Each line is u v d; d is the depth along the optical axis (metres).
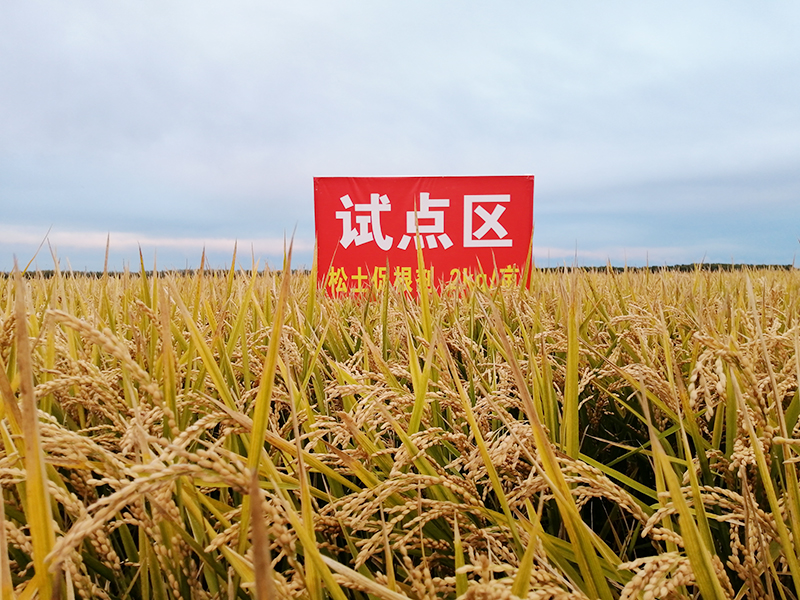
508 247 6.94
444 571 1.17
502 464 1.18
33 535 0.66
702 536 0.91
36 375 1.54
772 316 2.20
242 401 1.38
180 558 0.97
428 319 2.05
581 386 1.62
